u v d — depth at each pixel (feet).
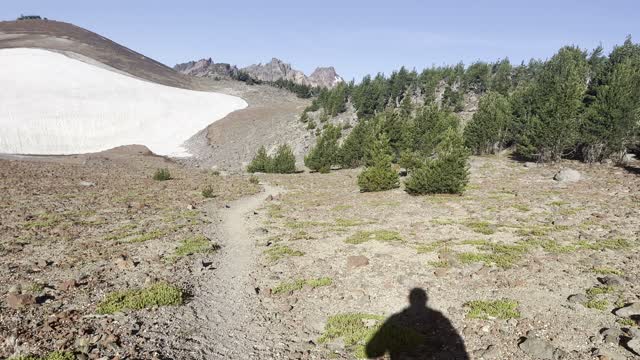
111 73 418.92
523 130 150.10
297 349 28.35
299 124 296.30
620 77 122.21
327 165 181.47
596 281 37.50
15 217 72.84
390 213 77.05
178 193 115.24
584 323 29.58
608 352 25.43
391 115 168.76
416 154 150.82
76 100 334.24
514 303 33.40
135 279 42.14
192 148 293.84
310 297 38.22
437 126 161.07
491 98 171.01
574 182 99.09
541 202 77.87
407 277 41.34
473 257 45.70
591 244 48.70
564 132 125.80
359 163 186.19
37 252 51.90
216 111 383.65
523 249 47.96
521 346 26.76
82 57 464.65
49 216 75.05
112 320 31.17
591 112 124.57
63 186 114.83
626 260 42.52
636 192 81.61
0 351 25.61
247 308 35.91
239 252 55.93
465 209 75.82
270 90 535.60
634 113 116.57
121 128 311.88
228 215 85.92
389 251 50.83
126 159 220.23
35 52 423.23
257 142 281.95
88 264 47.34
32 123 282.77
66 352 25.07
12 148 244.63
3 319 30.48
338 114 304.91
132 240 59.82
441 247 51.13
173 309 34.45
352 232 63.41
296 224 72.33
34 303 34.01
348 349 28.12
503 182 107.45
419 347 27.94
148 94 384.47
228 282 43.16
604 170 112.47
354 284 40.73
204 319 32.99
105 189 115.24
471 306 33.68
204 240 60.90
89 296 36.58
